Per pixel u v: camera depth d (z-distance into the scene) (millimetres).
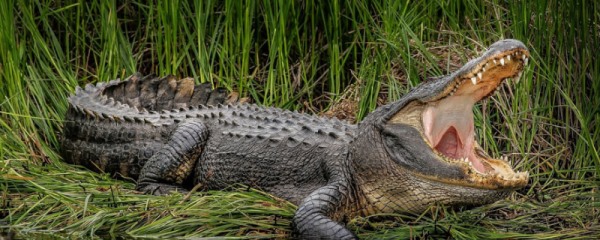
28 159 18359
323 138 16766
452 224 15273
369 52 20766
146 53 22156
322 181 16406
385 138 15547
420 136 15242
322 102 21125
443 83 14789
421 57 20594
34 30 20656
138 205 15938
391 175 15445
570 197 17141
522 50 14070
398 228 15156
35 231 15289
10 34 19797
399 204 15695
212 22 21328
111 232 15219
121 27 22531
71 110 19359
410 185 15359
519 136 19062
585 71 19344
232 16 21188
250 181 17125
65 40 21938
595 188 17547
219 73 20844
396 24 20469
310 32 21609
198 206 15695
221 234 15070
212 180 17656
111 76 21125
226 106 19031
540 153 18750
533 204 16859
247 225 15250
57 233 15211
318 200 15375
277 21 20609
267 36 21062
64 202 15906
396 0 20547
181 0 21078
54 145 19719
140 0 21891
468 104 15391
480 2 20719
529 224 15906
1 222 15656
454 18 20562
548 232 15492
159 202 15969
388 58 20172
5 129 19172
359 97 20266
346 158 16000
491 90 15125
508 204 16688
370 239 14906
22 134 19188
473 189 14992
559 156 18578
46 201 16062
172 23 20766
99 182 17484
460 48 20391
